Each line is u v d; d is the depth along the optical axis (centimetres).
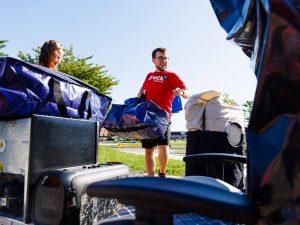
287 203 61
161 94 386
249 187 69
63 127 200
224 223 109
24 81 180
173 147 2638
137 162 811
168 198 63
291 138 63
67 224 155
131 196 67
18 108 177
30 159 175
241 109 256
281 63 67
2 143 190
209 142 243
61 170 174
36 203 163
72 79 233
